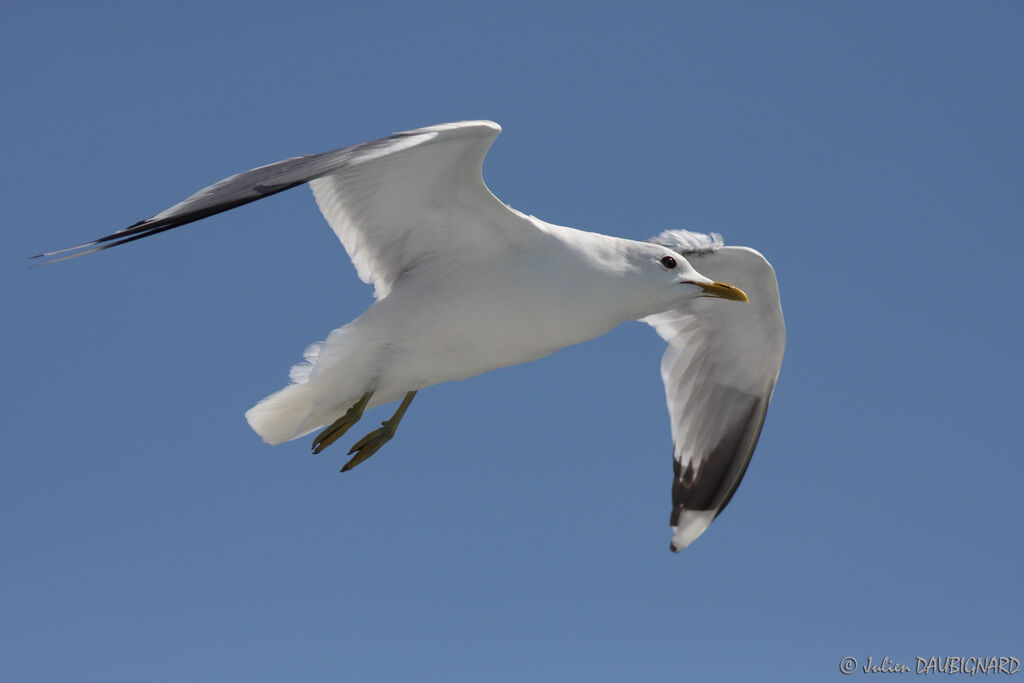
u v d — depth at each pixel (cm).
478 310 1123
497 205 1091
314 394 1136
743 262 1331
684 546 1448
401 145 966
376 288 1159
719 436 1470
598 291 1148
